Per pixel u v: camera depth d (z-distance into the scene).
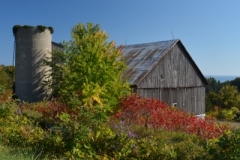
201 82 25.64
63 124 6.22
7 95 9.62
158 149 5.62
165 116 12.13
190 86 24.48
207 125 11.35
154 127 11.66
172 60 22.88
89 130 6.23
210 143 5.62
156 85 21.52
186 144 5.93
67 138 5.80
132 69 21.17
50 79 18.67
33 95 19.17
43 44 19.38
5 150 5.62
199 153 5.41
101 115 6.75
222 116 29.31
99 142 5.82
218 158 4.82
